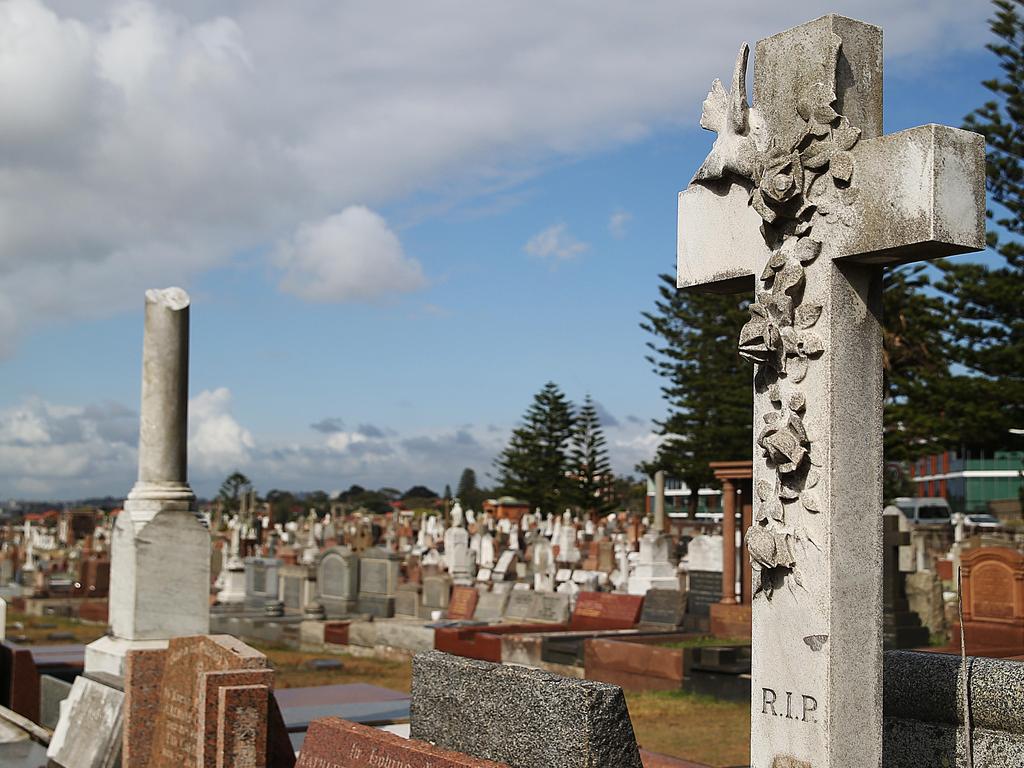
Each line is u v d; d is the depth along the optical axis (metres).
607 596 21.28
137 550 11.55
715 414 41.00
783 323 4.33
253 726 7.70
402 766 5.70
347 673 19.02
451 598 25.27
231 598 31.55
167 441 12.10
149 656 9.16
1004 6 29.78
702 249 4.89
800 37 4.39
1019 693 4.31
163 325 12.21
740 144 4.61
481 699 5.67
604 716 5.06
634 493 94.44
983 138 4.03
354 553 29.19
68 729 10.50
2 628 14.86
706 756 10.68
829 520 4.13
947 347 32.25
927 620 17.61
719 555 20.92
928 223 3.89
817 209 4.27
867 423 4.24
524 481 67.56
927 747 4.59
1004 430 31.62
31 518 108.38
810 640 4.18
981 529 37.66
